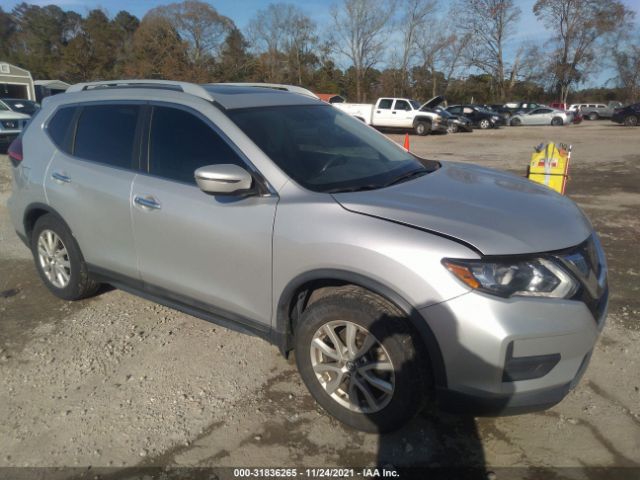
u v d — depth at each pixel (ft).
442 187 10.00
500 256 7.71
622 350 11.57
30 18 252.42
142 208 11.00
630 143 62.03
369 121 87.56
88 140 12.53
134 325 12.92
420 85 206.18
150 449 8.83
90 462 8.57
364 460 8.55
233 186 9.11
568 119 111.96
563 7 197.16
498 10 198.29
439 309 7.73
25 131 14.14
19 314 13.58
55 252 13.84
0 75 79.15
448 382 8.01
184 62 171.73
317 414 9.65
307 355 9.39
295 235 8.94
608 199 26.94
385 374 8.65
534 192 10.29
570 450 8.66
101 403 10.02
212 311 10.73
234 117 10.46
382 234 8.19
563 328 7.72
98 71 211.82
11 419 9.62
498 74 209.97
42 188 13.15
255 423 9.42
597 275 8.80
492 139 75.56
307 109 12.16
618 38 197.67
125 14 248.11
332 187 9.62
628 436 8.95
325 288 9.44
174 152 10.89
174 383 10.60
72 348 11.93
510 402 7.87
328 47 197.16
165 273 11.15
